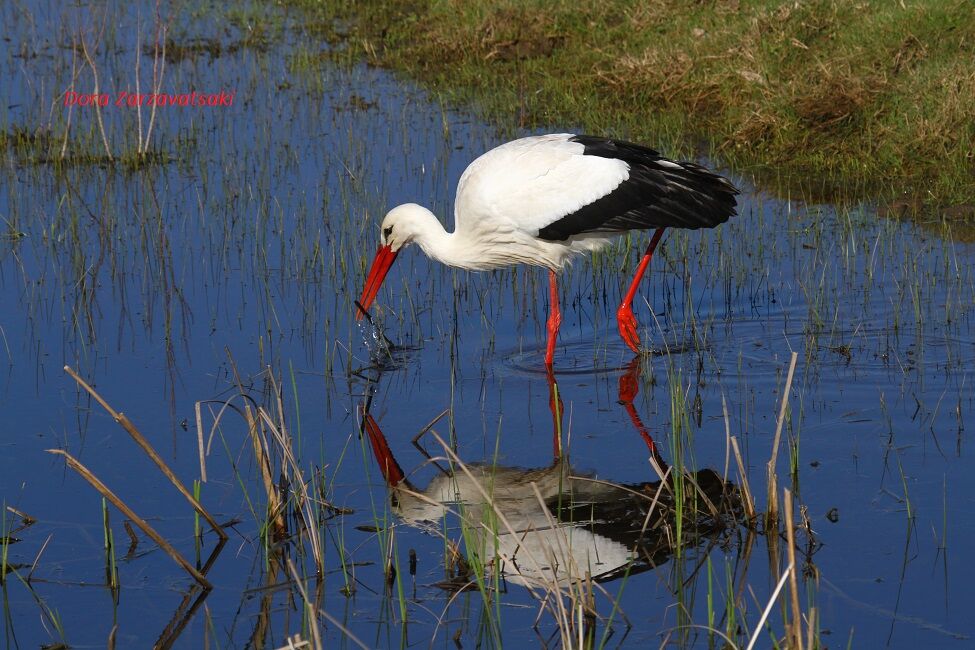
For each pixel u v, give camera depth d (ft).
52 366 33.94
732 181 46.62
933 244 39.81
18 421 30.63
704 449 28.02
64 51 67.92
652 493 26.07
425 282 40.45
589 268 41.24
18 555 24.49
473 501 26.30
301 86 61.93
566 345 35.50
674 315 37.04
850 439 27.94
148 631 21.85
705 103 53.67
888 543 23.36
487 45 63.82
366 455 28.71
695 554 23.57
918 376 31.24
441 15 69.36
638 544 24.09
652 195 33.96
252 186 48.24
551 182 34.37
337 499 26.66
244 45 69.41
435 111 57.11
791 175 46.80
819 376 31.73
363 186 47.01
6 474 27.94
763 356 33.47
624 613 21.68
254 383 32.76
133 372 33.53
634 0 62.64
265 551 24.52
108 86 61.98
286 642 21.39
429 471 27.86
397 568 22.62
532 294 39.52
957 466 26.30
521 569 23.27
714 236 42.27
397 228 36.19
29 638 21.72
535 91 58.29
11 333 36.19
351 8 75.72
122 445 29.30
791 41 52.39
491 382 32.89
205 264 41.37
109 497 23.15
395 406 31.45
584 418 30.22
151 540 25.11
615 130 51.96
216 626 21.94
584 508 25.72
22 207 46.93
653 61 55.93
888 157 46.21
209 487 27.25
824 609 21.31
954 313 34.86
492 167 35.01
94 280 40.11
